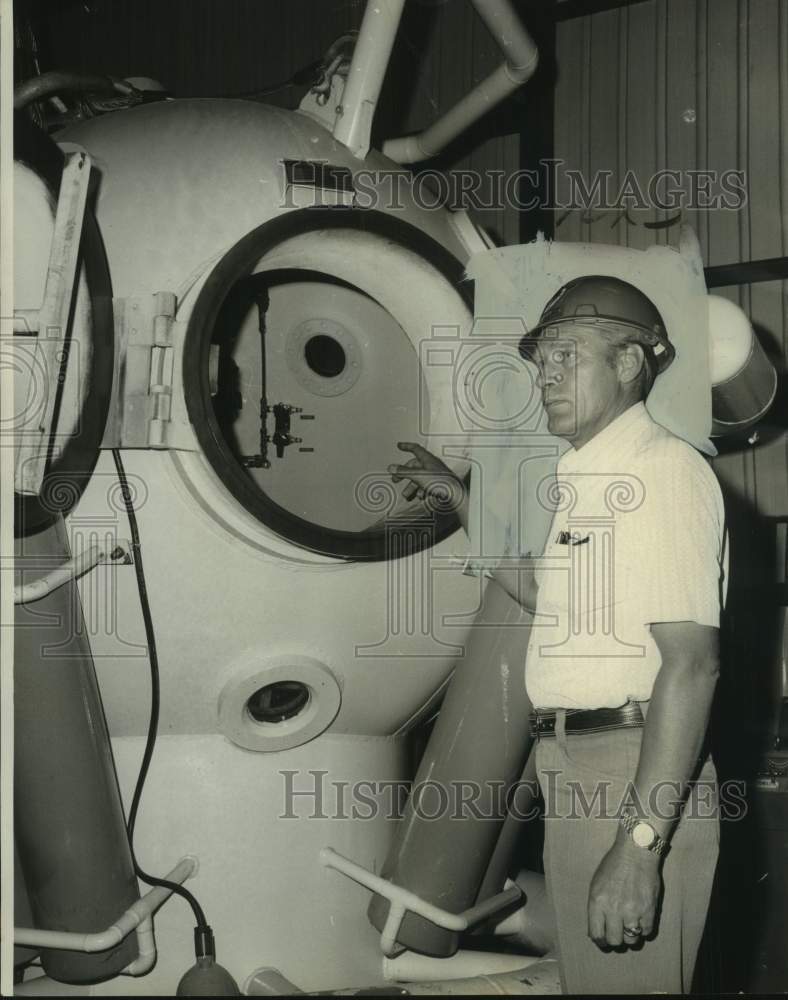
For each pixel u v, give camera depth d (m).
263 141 1.35
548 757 1.14
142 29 2.25
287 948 1.32
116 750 1.32
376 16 1.40
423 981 1.38
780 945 1.82
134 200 1.29
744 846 1.87
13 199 1.19
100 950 1.22
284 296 1.47
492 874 1.43
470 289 1.40
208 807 1.31
